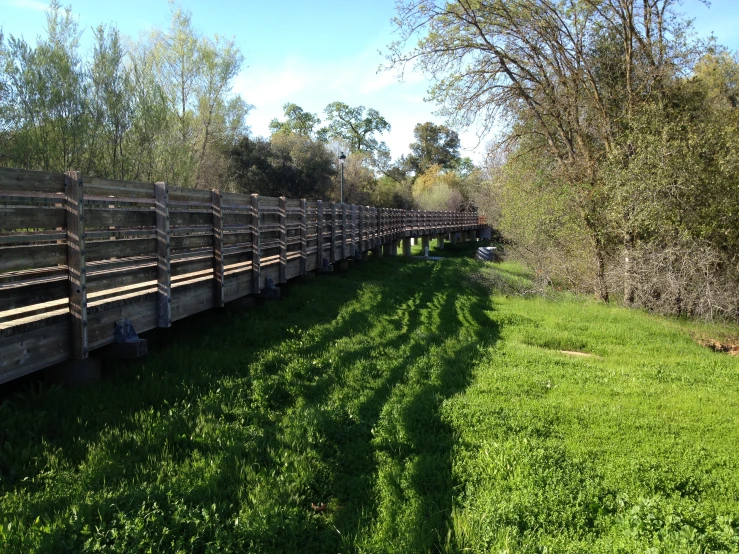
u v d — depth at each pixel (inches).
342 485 160.6
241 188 1467.8
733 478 170.2
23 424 162.7
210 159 1310.3
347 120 2721.5
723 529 137.3
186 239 267.4
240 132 1501.0
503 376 270.7
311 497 152.2
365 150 2674.7
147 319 233.9
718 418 225.5
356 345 308.0
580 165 605.3
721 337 460.8
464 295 548.4
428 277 659.4
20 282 165.2
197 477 148.8
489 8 583.2
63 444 159.3
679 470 172.6
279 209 407.8
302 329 327.0
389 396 235.0
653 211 512.7
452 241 1567.4
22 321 164.7
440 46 612.1
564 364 305.4
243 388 221.9
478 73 624.4
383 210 865.5
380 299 455.5
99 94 865.5
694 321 516.7
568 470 166.7
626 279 562.6
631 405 237.8
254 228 352.8
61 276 181.5
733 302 510.9
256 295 373.7
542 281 651.5
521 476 159.8
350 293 465.4
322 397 225.8
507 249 938.1
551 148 659.4
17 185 161.5
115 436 165.8
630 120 554.6
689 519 143.5
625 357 341.4
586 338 386.9
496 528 136.6
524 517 141.6
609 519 143.9
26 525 121.8
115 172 890.7
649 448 189.5
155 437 169.3
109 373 217.8
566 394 250.1
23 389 188.5
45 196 173.5
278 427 193.2
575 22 596.7
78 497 133.3
